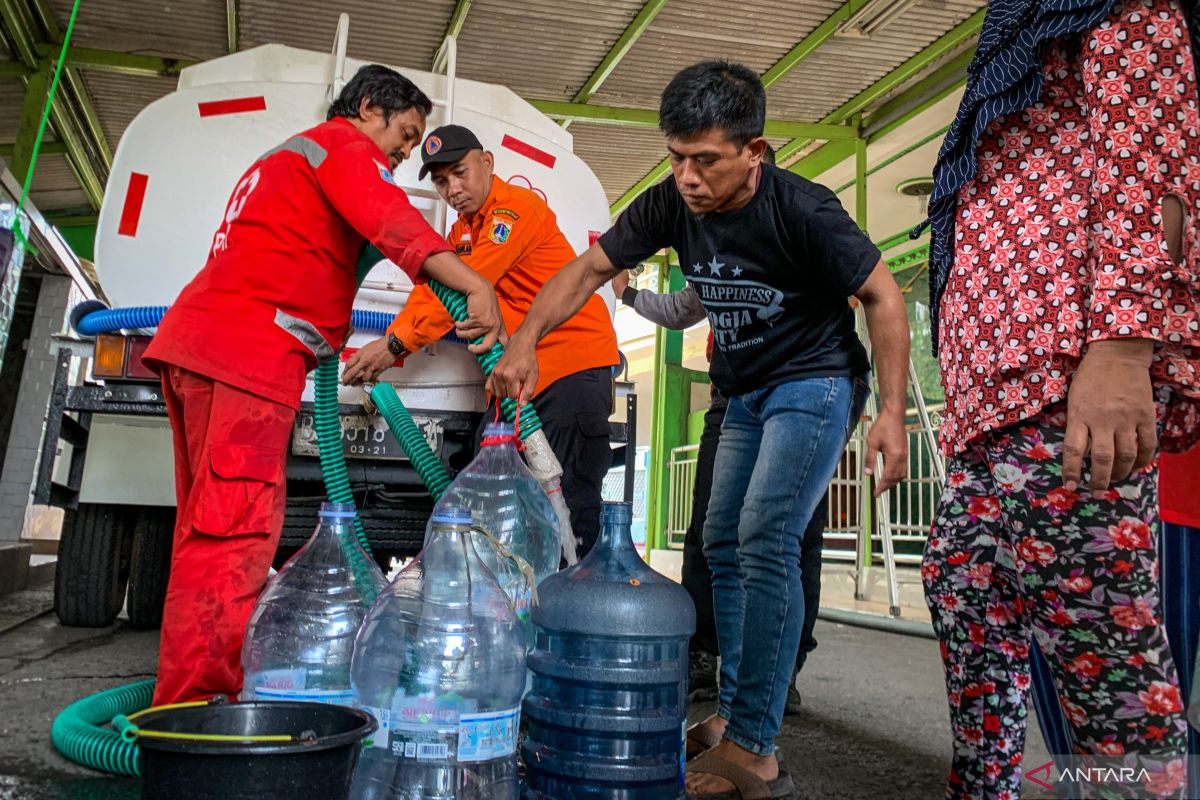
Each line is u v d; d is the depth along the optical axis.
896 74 6.98
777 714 1.86
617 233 2.10
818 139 7.81
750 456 2.12
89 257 10.68
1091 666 1.26
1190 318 1.18
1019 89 1.36
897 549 7.29
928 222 1.61
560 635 1.70
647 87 7.56
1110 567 1.23
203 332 1.93
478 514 2.07
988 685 1.47
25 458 7.00
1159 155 1.18
